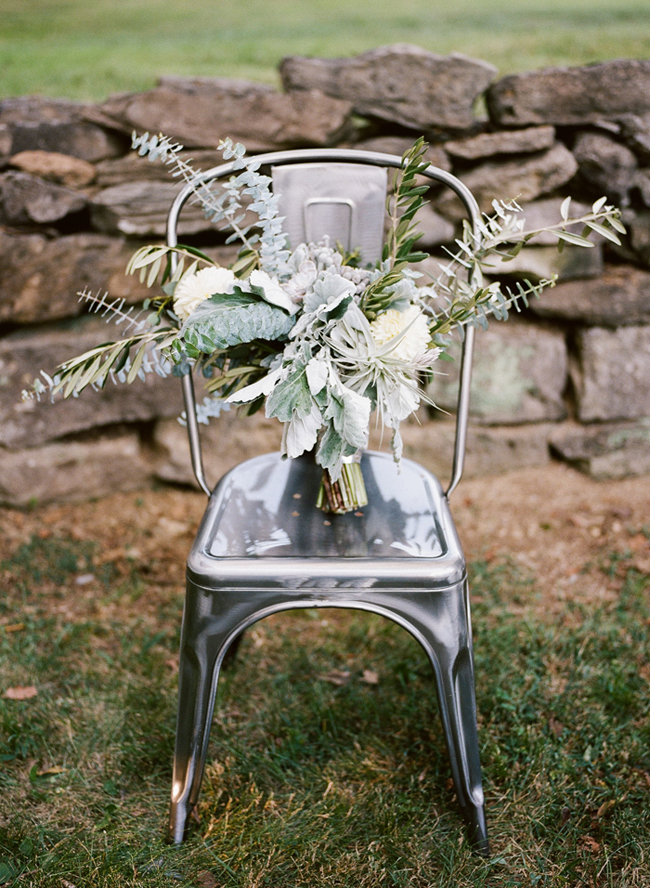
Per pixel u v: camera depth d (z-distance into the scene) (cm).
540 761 156
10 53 550
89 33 673
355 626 197
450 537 132
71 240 232
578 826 144
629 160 230
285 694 177
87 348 241
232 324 115
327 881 133
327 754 163
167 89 230
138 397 248
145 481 261
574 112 229
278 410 112
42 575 220
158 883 132
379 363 115
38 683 180
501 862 136
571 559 224
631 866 135
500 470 262
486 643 189
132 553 229
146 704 173
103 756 161
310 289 121
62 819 146
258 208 126
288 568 124
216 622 127
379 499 147
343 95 234
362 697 175
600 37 552
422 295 128
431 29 646
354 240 151
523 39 567
